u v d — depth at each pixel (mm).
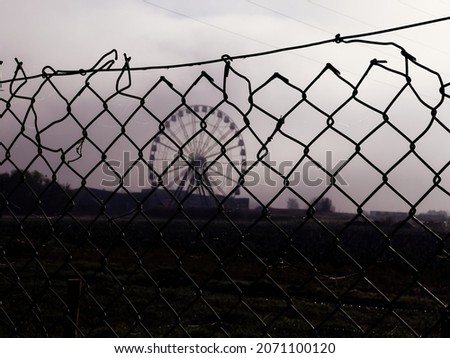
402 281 14367
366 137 1327
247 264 17281
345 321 10141
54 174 1783
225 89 1493
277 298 13305
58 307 10047
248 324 10359
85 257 16594
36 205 1864
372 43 1350
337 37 1401
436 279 14633
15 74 1845
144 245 21500
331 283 13977
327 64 1365
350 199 1363
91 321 10484
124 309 11555
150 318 10797
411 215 1311
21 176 1864
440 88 1244
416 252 19266
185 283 15227
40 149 1801
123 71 1657
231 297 13625
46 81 1783
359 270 1404
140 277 16078
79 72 1722
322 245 22672
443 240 1295
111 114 1670
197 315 11258
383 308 12062
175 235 22906
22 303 10141
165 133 1594
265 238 21188
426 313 11789
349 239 24547
